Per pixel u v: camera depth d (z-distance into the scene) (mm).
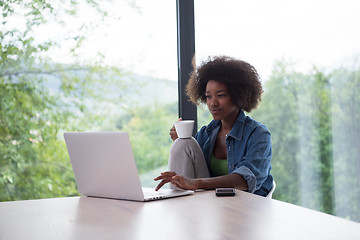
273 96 2926
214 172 2189
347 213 2938
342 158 2949
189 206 1374
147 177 3875
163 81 3609
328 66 2973
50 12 2971
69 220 1259
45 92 3092
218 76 2104
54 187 3123
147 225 1152
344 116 2938
